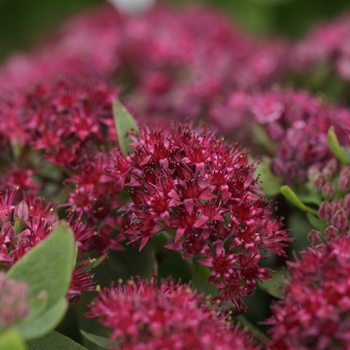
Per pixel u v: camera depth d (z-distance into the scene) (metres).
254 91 0.64
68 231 0.46
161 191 0.48
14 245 0.48
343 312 0.46
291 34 0.86
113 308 0.46
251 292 0.49
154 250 0.52
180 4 0.91
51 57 0.69
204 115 0.65
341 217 0.50
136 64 0.67
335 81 0.66
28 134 0.54
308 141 0.54
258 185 0.52
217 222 0.48
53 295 0.46
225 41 0.74
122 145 0.52
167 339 0.45
